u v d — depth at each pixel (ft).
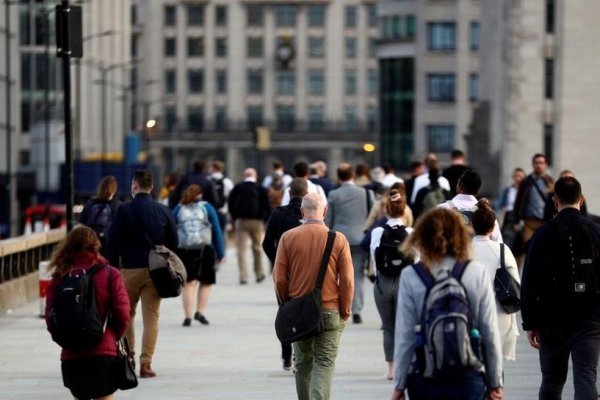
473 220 110.42
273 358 160.86
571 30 487.20
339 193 186.29
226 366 154.40
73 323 97.55
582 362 101.65
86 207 169.37
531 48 488.02
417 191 201.26
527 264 103.50
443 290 79.25
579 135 488.02
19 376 146.92
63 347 99.14
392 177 243.40
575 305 102.53
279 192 298.56
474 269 80.79
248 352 166.20
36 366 154.30
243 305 224.33
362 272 191.31
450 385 79.25
